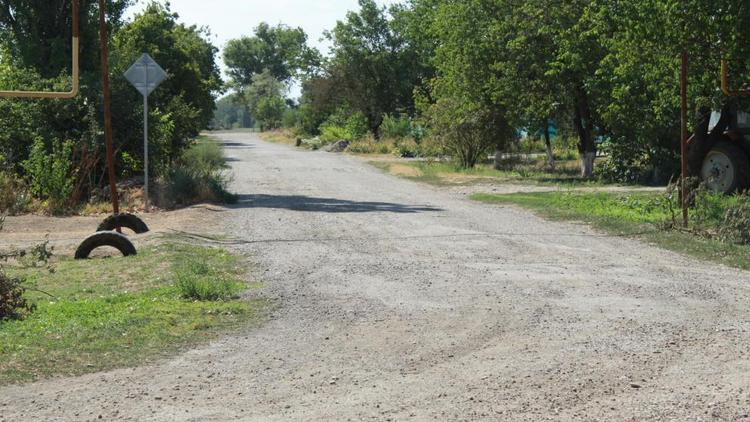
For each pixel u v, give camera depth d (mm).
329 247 13555
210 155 35625
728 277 10750
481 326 8070
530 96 31359
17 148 24078
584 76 28766
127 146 25344
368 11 69500
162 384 6289
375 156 49594
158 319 8320
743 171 19531
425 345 7395
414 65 68500
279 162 42688
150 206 20844
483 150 36031
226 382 6348
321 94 72000
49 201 20812
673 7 16375
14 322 8273
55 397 5973
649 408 5633
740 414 5512
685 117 15469
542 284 10219
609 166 29438
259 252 13125
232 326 8180
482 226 16344
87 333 7730
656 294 9586
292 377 6465
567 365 6680
